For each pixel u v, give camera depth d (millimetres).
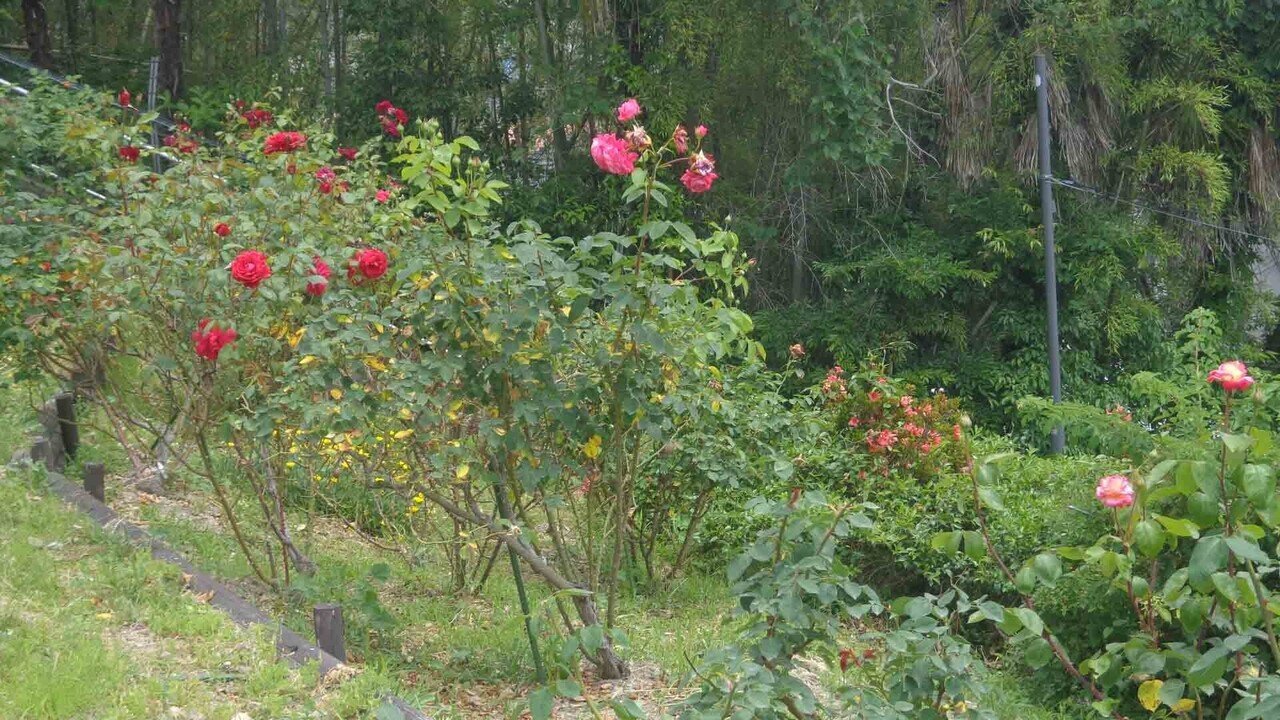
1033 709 6363
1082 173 17562
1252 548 3639
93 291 6023
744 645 3711
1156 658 3998
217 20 20516
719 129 17969
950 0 18031
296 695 4414
